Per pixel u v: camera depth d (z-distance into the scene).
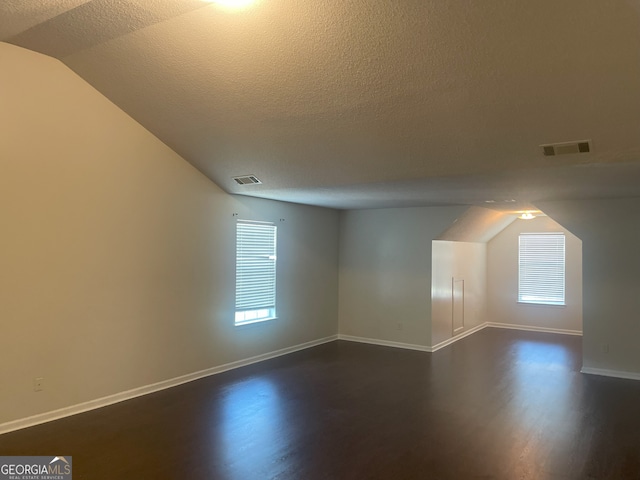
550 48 2.58
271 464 3.22
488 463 3.25
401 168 4.31
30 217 3.76
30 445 3.46
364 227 7.59
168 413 4.17
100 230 4.27
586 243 5.77
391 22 2.62
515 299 9.02
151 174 4.71
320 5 2.59
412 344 7.09
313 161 4.46
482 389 5.03
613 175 4.06
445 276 7.47
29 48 3.66
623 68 2.62
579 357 6.58
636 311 5.48
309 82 3.29
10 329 3.66
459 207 6.71
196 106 3.96
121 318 4.46
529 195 5.41
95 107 4.21
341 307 7.81
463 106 3.21
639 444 3.59
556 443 3.60
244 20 2.82
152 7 2.81
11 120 3.64
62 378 4.00
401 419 4.10
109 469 3.12
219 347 5.55
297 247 6.84
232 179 5.23
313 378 5.40
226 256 5.61
